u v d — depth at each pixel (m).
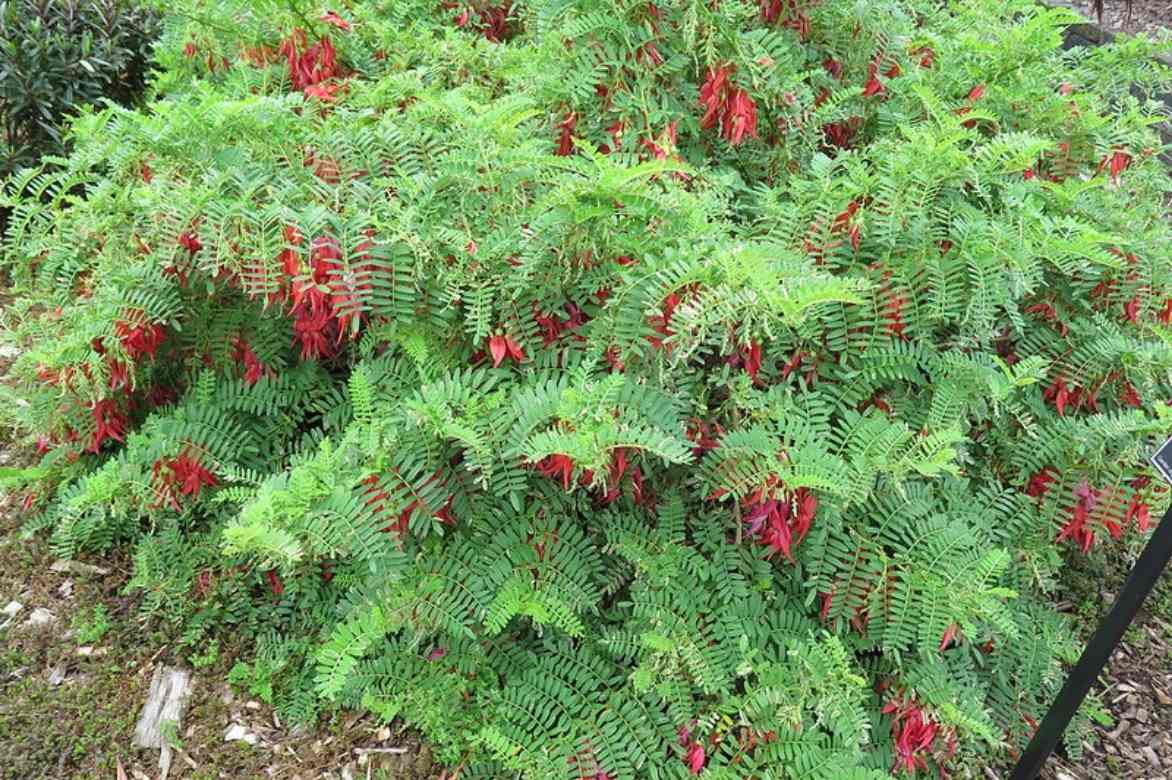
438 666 2.23
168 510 2.66
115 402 2.62
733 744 2.03
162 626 2.52
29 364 2.68
